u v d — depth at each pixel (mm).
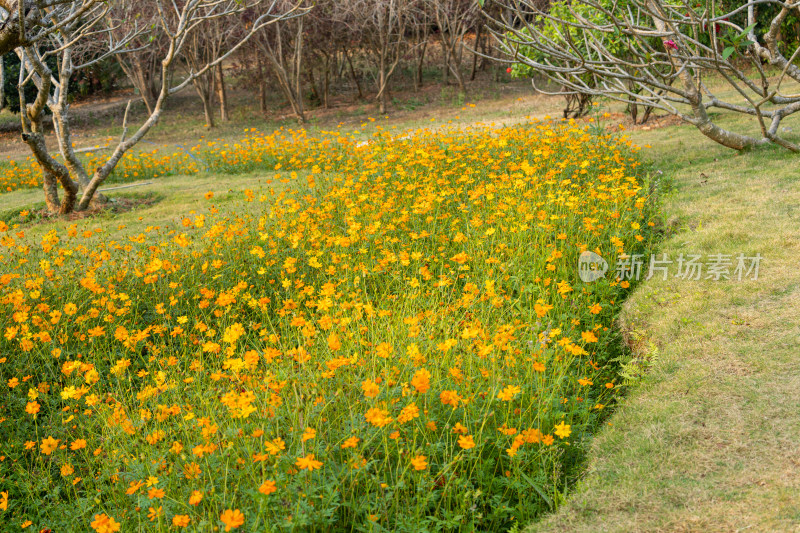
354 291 4699
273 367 3465
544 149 6953
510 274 4707
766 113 6859
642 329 3930
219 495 2604
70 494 3277
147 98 21641
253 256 5469
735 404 2875
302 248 5418
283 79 18703
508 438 2867
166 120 20984
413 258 4871
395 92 22172
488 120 15016
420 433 2910
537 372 3230
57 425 3742
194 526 2443
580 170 6875
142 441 3160
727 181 6129
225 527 2293
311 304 4188
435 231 5543
